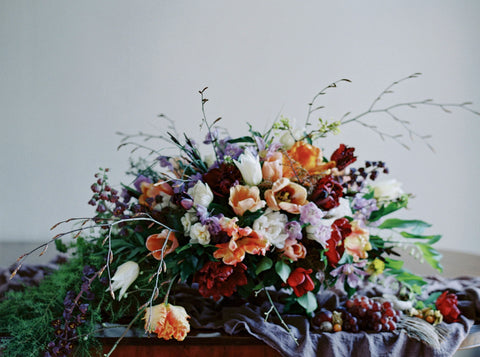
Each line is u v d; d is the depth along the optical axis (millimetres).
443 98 2965
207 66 2891
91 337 1208
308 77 2932
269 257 1280
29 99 2838
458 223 3000
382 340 1233
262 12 2893
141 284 1350
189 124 2896
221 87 2902
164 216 1341
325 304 1368
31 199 2873
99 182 1430
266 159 1320
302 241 1296
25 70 2828
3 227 2861
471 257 2100
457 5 2939
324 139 2957
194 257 1228
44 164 2863
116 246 1392
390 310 1302
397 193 1547
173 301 1364
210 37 2883
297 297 1299
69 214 2889
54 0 2820
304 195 1251
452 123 2971
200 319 1309
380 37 2945
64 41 2836
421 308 1398
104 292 1329
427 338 1235
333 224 1289
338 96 2951
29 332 1205
